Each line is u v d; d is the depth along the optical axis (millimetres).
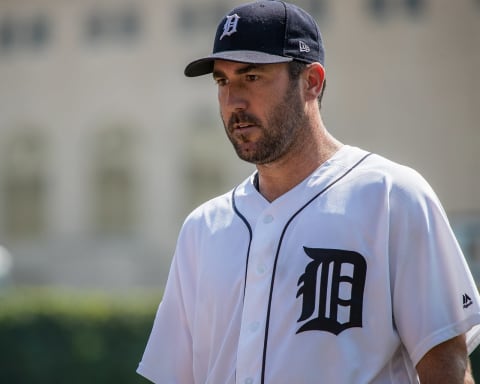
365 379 8969
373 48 96750
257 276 9609
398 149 95562
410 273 9234
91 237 107938
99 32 110938
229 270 9930
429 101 94750
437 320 9094
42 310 38594
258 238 9797
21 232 112375
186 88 106938
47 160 112438
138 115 108688
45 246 107688
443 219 9469
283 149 9727
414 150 95000
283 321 9320
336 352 9031
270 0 9945
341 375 8961
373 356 9078
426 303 9148
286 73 9672
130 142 110000
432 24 94938
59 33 112125
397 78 95875
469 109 93312
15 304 38812
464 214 91188
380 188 9477
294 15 9812
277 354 9266
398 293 9242
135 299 39719
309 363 9070
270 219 9852
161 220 107375
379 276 9203
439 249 9359
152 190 108250
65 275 104500
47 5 112312
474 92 93188
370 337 9094
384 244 9258
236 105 9625
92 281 103250
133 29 109562
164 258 104500
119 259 103875
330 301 9172
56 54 112000
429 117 94688
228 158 105875
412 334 9164
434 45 94688
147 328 38281
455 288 9297
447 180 93688
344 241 9328
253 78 9609
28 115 112812
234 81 9695
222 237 10180
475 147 93062
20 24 113625
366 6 97500
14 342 38281
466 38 93688
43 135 112875
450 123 93875
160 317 10867
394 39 96125
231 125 9758
